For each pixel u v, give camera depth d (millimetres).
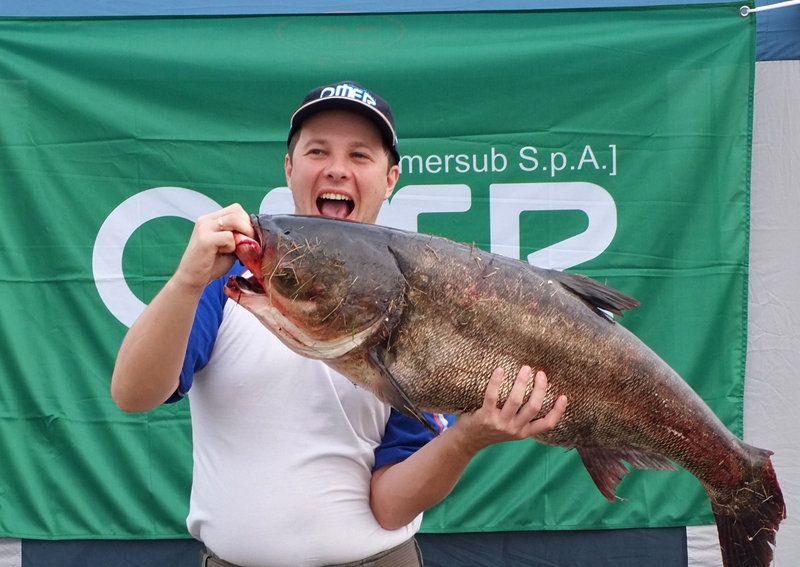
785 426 3922
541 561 3887
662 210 3908
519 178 3930
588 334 1865
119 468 3822
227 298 1975
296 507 1859
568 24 3945
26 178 3828
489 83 3924
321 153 2086
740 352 3877
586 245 3918
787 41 3971
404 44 3934
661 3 4031
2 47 3848
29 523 3795
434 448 1875
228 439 1898
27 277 3824
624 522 3855
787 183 3961
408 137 3924
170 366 1716
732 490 2088
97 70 3873
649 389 1928
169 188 3881
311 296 1764
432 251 1821
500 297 1807
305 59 3918
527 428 1802
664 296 3898
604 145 3924
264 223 1812
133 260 3865
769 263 3959
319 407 1902
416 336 1783
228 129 3906
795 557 3885
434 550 3910
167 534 3807
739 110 3900
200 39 3916
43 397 3807
